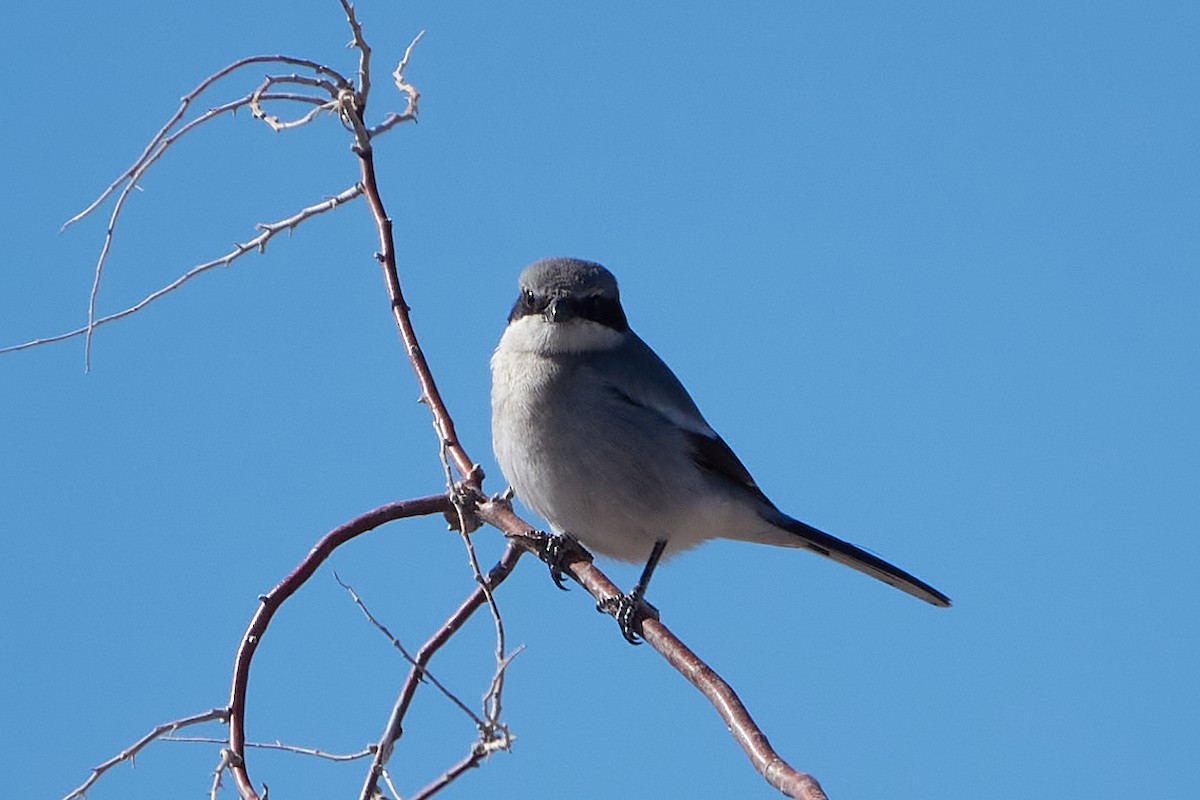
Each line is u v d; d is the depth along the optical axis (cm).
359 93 979
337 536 894
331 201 970
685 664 729
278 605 848
